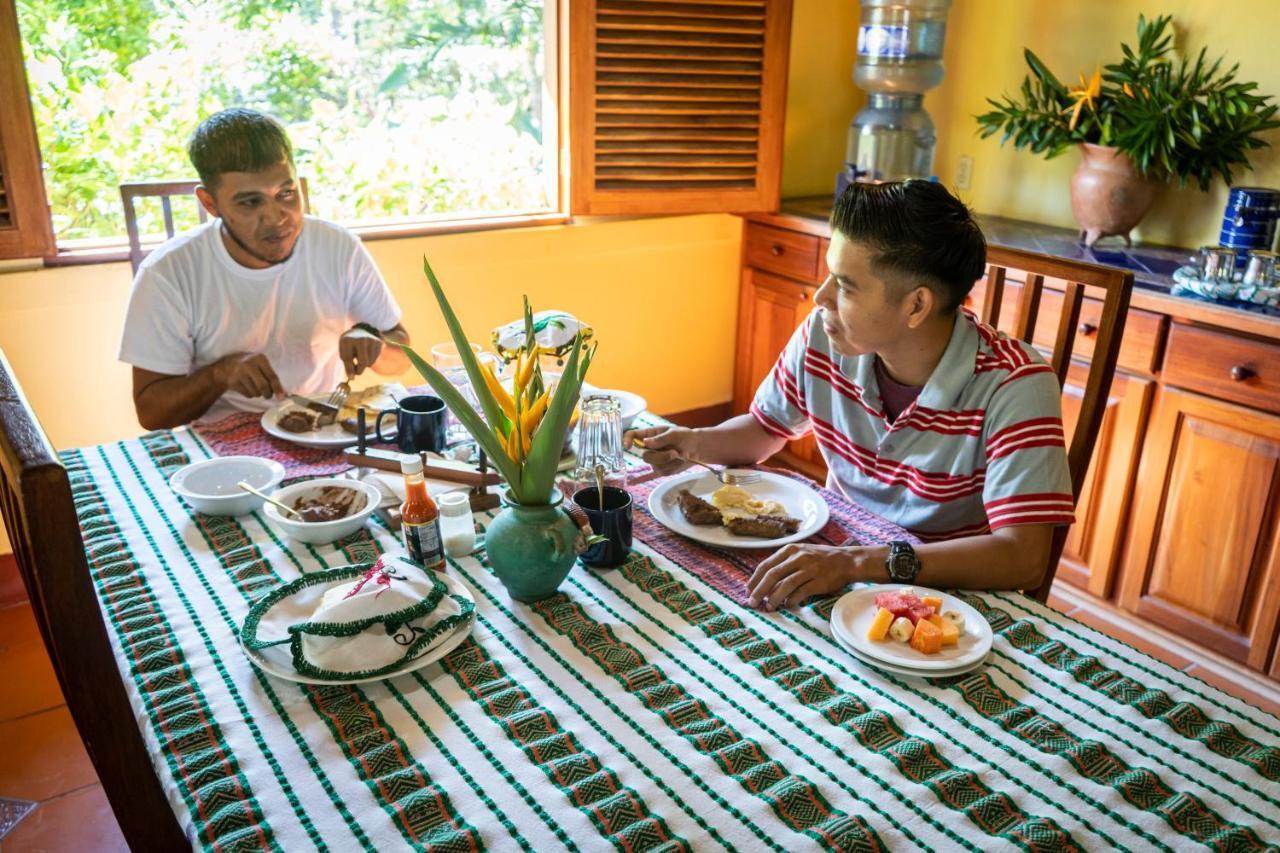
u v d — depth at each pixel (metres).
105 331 2.45
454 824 0.84
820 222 2.96
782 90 3.04
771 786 0.88
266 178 1.78
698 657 1.08
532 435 1.15
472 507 1.42
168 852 0.98
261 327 2.00
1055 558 1.45
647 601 1.19
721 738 0.94
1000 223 3.04
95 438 2.52
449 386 1.10
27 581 1.08
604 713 0.98
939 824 0.85
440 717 0.97
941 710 1.00
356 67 2.93
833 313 1.35
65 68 2.53
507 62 3.09
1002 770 0.91
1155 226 2.76
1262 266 2.17
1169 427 2.29
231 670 1.04
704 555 1.30
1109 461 2.43
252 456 1.55
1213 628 2.31
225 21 2.71
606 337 3.24
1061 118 2.67
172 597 1.17
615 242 3.13
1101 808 0.87
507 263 2.97
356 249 2.06
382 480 1.44
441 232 2.86
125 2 2.56
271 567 1.24
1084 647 1.12
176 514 1.38
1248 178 2.56
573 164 2.91
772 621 1.15
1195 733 0.98
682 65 2.92
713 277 3.38
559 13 2.86
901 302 1.28
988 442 1.34
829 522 1.40
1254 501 2.16
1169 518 2.34
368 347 1.84
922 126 2.99
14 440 0.87
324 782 0.89
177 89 2.70
